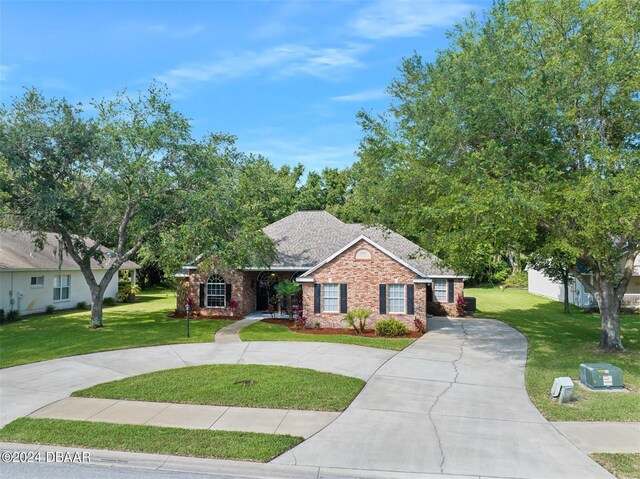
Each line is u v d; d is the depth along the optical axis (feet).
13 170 63.26
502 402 36.76
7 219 68.54
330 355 53.21
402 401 36.78
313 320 74.18
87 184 73.10
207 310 86.99
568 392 36.32
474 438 29.25
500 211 43.86
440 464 25.54
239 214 72.64
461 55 54.60
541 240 56.44
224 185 71.26
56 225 68.64
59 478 24.02
